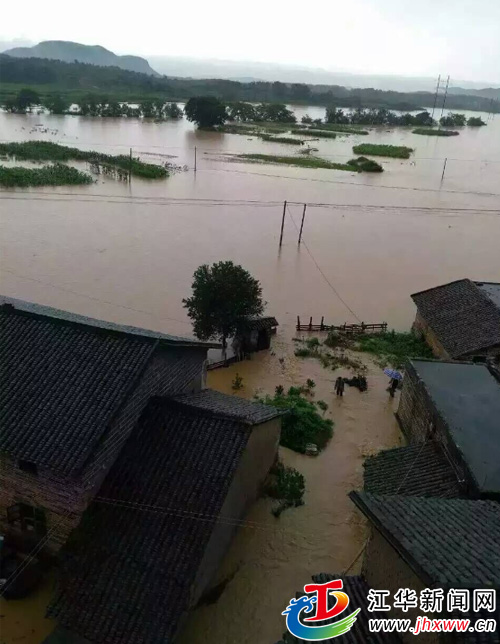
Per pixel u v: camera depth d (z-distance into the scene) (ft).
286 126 548.31
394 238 211.00
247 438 62.85
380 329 133.59
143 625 49.62
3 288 143.74
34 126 447.83
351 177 322.55
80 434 55.06
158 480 59.41
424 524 46.21
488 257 194.59
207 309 110.01
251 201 251.19
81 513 56.95
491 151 474.90
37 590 60.29
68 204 226.17
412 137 550.36
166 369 70.95
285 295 152.76
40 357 63.05
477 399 80.79
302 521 73.36
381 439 93.09
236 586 63.41
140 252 176.55
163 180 281.33
